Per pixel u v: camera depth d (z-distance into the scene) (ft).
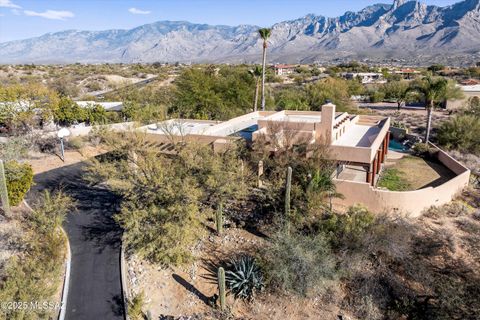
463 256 64.49
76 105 143.43
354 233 62.13
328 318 53.83
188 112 153.28
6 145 93.25
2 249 59.93
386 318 54.54
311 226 66.85
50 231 62.85
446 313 51.65
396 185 94.07
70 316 50.65
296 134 81.76
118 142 75.77
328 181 70.79
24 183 74.90
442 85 123.03
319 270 56.70
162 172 64.34
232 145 74.69
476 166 108.78
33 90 130.00
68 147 119.14
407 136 144.66
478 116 150.61
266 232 68.13
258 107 176.76
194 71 164.66
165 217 60.44
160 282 58.18
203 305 54.70
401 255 60.54
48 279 54.65
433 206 80.18
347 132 106.73
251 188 77.15
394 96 251.80
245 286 56.49
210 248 65.41
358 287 58.34
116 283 57.06
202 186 67.05
